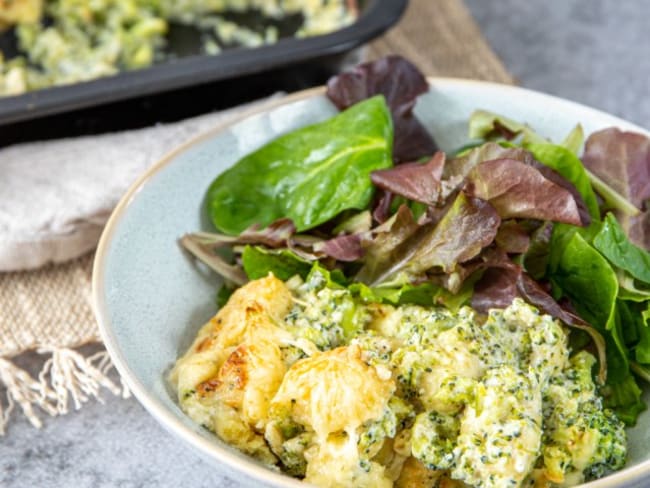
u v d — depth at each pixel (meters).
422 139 0.51
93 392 0.48
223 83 0.59
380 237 0.45
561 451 0.39
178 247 0.47
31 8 0.69
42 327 0.51
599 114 0.50
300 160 0.49
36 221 0.52
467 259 0.43
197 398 0.41
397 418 0.40
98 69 0.66
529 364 0.41
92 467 0.46
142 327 0.44
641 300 0.43
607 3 0.81
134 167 0.56
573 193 0.45
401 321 0.43
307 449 0.40
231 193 0.49
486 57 0.69
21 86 0.64
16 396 0.48
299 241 0.47
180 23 0.70
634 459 0.42
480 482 0.38
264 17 0.70
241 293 0.44
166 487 0.46
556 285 0.45
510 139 0.49
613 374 0.44
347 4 0.70
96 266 0.43
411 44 0.70
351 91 0.51
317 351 0.42
